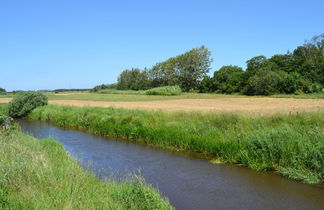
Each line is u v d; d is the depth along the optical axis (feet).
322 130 35.01
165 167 34.37
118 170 32.86
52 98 209.77
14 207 16.43
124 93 295.48
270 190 26.32
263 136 35.35
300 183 28.12
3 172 20.40
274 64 259.80
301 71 241.14
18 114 99.14
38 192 18.75
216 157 38.68
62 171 23.47
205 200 24.11
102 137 56.49
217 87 270.67
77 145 48.57
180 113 59.88
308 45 273.75
